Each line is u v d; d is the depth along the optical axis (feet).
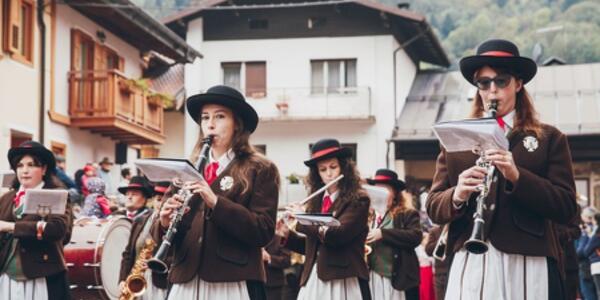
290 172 124.36
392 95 123.03
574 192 19.42
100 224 42.50
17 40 74.38
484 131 18.02
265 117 123.65
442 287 47.73
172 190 22.58
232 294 21.72
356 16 123.95
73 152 84.58
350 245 32.37
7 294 30.22
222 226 21.16
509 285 19.34
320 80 124.57
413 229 39.19
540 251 19.30
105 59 92.22
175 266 21.74
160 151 123.65
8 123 73.00
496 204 19.31
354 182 32.86
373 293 38.68
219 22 125.90
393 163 122.72
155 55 116.67
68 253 41.45
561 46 196.34
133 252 36.17
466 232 19.70
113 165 94.43
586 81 124.98
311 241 32.78
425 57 142.72
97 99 83.20
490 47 19.86
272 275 44.19
